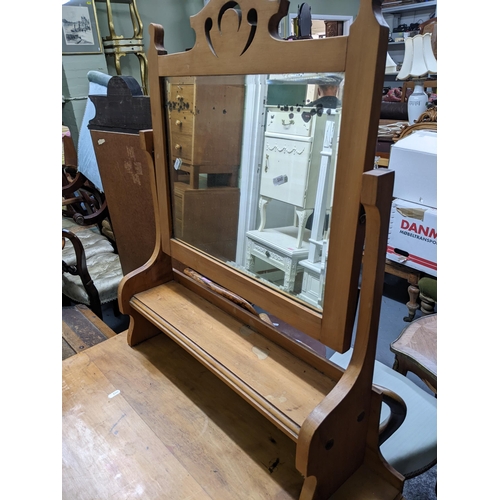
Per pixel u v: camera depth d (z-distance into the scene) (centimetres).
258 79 61
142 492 64
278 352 72
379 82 46
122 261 180
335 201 53
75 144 253
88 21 241
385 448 87
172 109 79
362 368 57
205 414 78
